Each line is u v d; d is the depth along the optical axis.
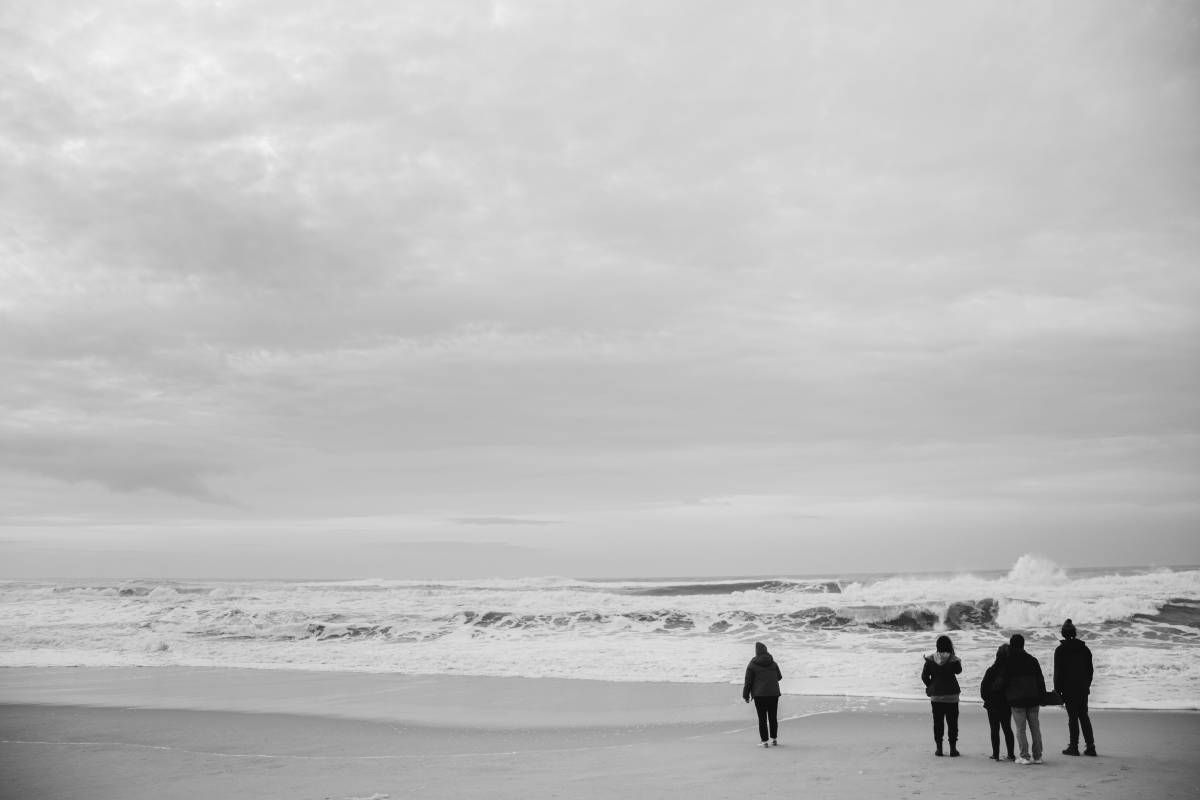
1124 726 13.08
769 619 28.56
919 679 18.16
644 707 15.96
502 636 27.41
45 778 11.05
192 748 12.97
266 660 23.94
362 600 39.16
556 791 9.62
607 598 36.91
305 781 10.59
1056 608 27.05
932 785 9.44
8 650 27.00
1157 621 25.84
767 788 9.49
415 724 14.77
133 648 26.78
